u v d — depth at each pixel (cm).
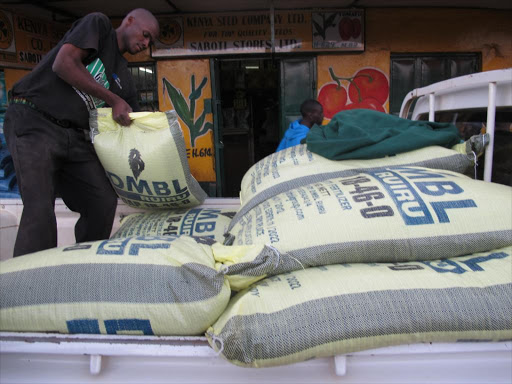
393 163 147
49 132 155
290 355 86
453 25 545
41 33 532
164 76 561
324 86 555
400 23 542
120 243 105
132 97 183
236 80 726
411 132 152
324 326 88
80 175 171
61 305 93
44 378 85
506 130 149
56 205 201
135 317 92
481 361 84
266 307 92
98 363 83
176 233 162
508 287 94
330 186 130
